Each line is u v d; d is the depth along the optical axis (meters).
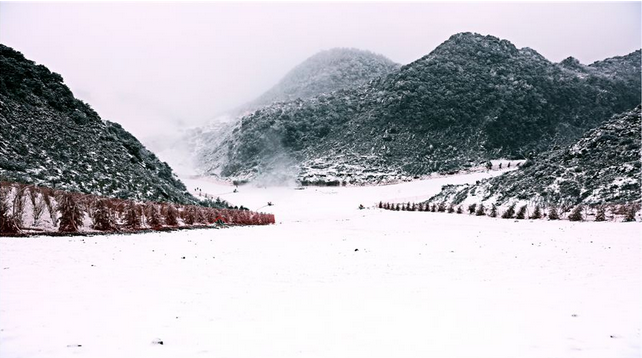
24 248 13.48
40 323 6.61
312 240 22.33
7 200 19.20
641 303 8.53
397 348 5.91
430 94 162.25
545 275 12.16
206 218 32.88
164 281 10.74
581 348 5.84
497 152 135.50
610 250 16.05
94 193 31.00
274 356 5.57
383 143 148.38
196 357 5.49
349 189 110.56
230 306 8.51
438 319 7.53
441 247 19.16
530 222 30.48
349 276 12.54
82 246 15.29
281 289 10.44
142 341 6.07
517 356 5.55
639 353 5.61
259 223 38.88
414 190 98.81
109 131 48.94
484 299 9.23
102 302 8.22
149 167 52.19
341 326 7.09
